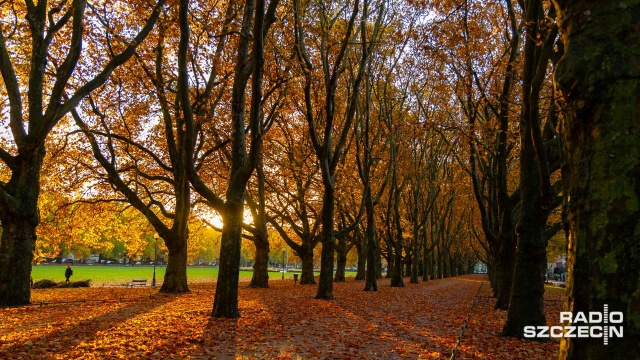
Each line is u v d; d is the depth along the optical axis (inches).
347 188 1164.5
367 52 779.4
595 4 119.3
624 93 110.6
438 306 727.1
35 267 3134.8
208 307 614.2
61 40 733.9
